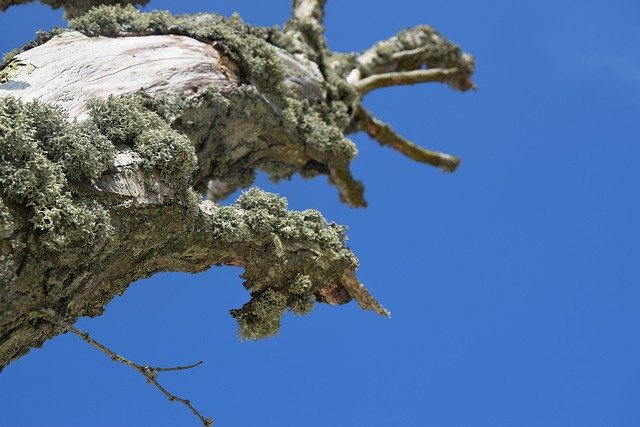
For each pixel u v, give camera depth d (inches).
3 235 267.4
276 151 452.4
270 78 436.5
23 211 276.2
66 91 357.7
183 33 416.8
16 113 288.5
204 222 345.4
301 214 378.3
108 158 308.2
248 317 371.9
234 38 422.3
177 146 329.7
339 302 393.4
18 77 367.6
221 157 423.2
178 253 344.5
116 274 326.0
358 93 571.2
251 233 360.2
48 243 275.9
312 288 379.6
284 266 368.5
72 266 289.3
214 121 401.4
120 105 332.8
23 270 274.8
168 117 371.6
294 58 496.7
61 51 381.4
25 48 391.2
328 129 466.6
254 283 370.6
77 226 281.4
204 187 425.7
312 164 480.4
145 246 325.1
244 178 450.0
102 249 300.5
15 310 278.8
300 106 455.8
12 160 278.1
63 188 289.1
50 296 288.5
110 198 304.2
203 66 399.9
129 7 421.4
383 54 649.0
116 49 386.9
